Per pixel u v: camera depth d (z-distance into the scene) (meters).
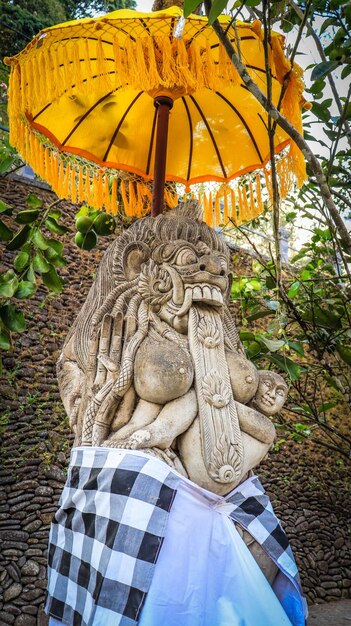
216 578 1.45
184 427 1.60
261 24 1.96
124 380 1.63
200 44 2.00
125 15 1.88
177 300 1.75
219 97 2.61
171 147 2.84
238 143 2.77
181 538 1.44
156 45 1.94
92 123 2.66
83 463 1.60
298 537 7.23
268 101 1.69
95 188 2.78
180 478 1.50
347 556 7.61
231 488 1.60
